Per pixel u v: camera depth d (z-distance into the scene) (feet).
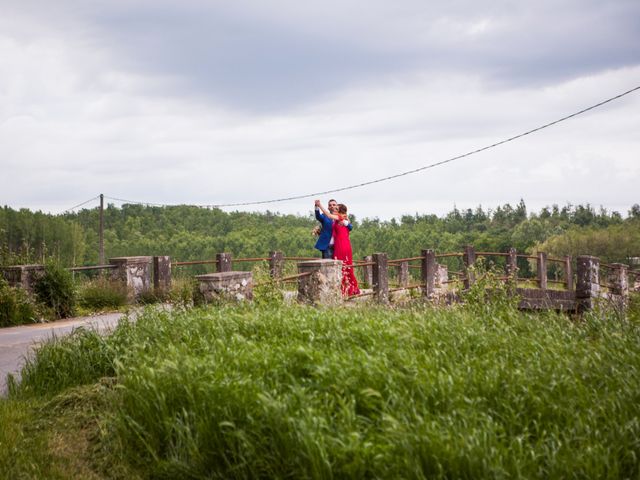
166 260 48.06
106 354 22.79
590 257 46.52
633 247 385.09
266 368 17.69
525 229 502.38
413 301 37.68
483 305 30.53
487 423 13.97
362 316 24.66
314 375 17.08
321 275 34.91
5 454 16.75
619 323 24.98
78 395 20.24
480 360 18.53
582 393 15.92
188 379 17.06
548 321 25.84
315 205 42.39
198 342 22.11
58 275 42.16
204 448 15.39
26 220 345.31
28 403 20.62
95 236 477.77
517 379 16.46
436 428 14.02
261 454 14.35
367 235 481.46
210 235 513.86
